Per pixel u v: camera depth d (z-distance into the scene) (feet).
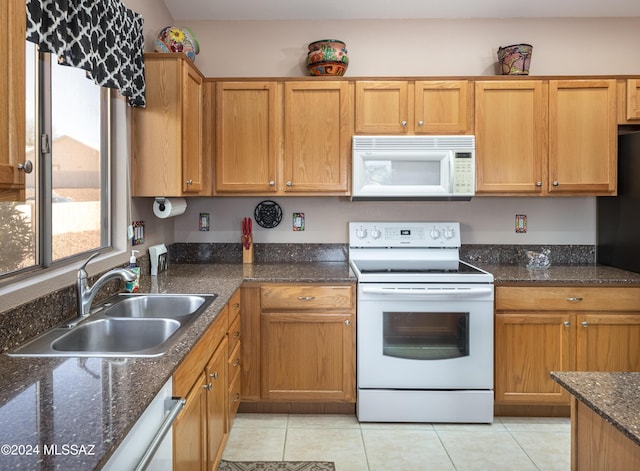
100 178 7.57
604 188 9.29
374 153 9.12
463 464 7.18
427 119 9.29
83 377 3.76
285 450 7.57
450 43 10.32
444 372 8.43
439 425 8.46
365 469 7.03
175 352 4.35
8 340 4.52
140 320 5.60
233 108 9.33
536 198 10.52
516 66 9.52
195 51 8.98
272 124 9.31
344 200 10.55
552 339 8.56
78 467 2.45
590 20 10.28
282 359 8.61
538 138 9.27
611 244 9.89
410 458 7.34
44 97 5.57
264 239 10.60
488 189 9.30
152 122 7.93
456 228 10.27
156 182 7.96
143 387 3.55
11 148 3.05
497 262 10.53
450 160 9.10
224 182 9.36
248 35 10.36
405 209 10.57
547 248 10.52
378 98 9.29
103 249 7.45
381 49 10.33
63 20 4.98
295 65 10.36
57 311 5.44
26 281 5.15
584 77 9.21
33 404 3.25
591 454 3.62
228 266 9.95
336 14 10.07
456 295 8.28
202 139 9.27
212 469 5.90
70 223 6.50
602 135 9.25
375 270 8.89
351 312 8.55
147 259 8.80
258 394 8.64
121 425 2.94
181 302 6.89
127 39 6.88
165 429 3.60
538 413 8.82
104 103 7.63
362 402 8.46
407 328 8.44
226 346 6.98
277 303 8.55
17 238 5.24
